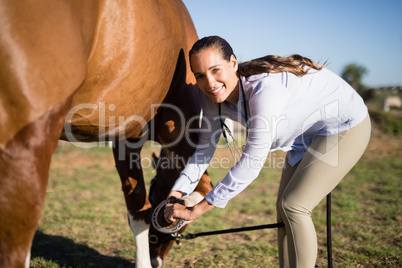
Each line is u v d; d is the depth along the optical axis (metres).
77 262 3.36
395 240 3.77
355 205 5.03
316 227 4.21
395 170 7.71
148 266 2.72
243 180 1.86
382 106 22.25
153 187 2.92
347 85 2.14
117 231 4.23
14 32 1.31
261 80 1.90
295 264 2.03
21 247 1.39
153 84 2.00
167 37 2.03
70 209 5.02
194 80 2.47
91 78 1.66
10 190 1.33
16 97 1.31
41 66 1.35
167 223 2.10
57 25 1.40
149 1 1.89
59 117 1.44
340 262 3.26
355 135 2.05
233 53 1.96
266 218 4.77
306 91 2.01
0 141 1.31
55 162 8.62
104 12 1.64
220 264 3.30
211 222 4.53
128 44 1.74
